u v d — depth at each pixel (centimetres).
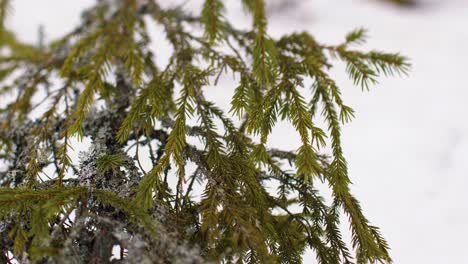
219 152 179
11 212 157
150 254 135
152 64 297
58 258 122
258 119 178
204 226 149
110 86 254
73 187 157
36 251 119
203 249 157
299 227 189
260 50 190
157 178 160
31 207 151
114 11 321
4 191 153
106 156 173
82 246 148
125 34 259
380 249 174
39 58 309
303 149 167
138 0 307
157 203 160
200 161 180
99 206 159
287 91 188
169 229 152
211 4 222
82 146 272
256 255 160
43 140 213
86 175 170
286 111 182
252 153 173
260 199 169
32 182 177
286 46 261
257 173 196
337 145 183
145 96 202
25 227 159
